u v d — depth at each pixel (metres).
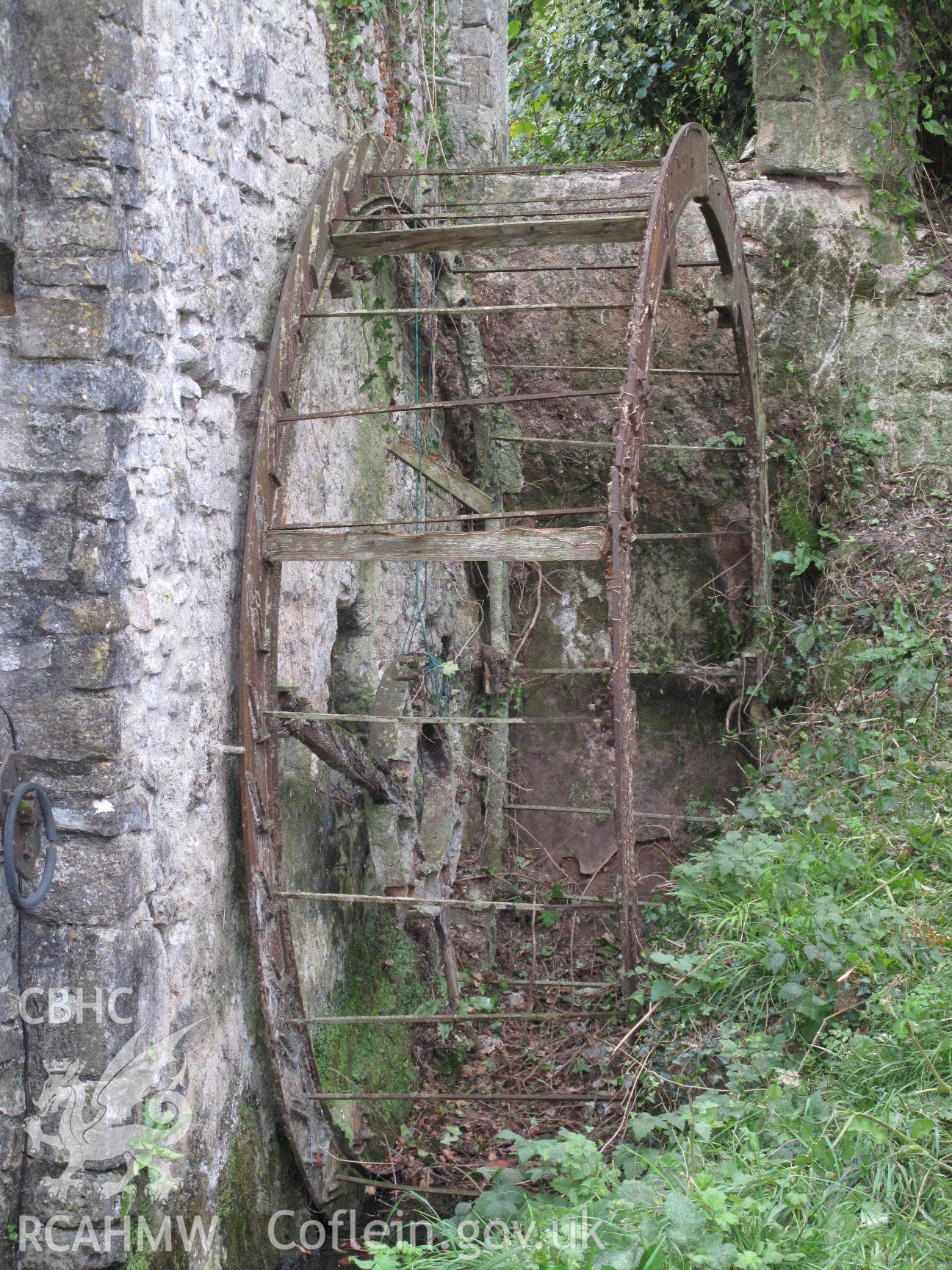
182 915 3.87
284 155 4.79
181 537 3.91
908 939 4.10
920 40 6.81
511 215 5.23
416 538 4.23
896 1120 3.38
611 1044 5.45
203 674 4.09
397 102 6.16
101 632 3.43
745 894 4.50
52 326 3.39
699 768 7.02
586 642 7.20
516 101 11.12
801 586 6.77
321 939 5.11
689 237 6.89
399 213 5.80
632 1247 2.95
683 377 6.96
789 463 6.80
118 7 3.41
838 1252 2.92
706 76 8.75
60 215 3.38
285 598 4.83
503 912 6.92
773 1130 3.50
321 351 5.22
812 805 5.16
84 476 3.41
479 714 7.08
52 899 3.47
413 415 6.41
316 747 4.63
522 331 7.02
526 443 7.11
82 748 3.44
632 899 4.23
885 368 6.79
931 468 6.73
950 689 5.84
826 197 6.82
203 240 4.05
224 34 4.19
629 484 4.19
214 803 4.17
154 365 3.68
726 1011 4.18
